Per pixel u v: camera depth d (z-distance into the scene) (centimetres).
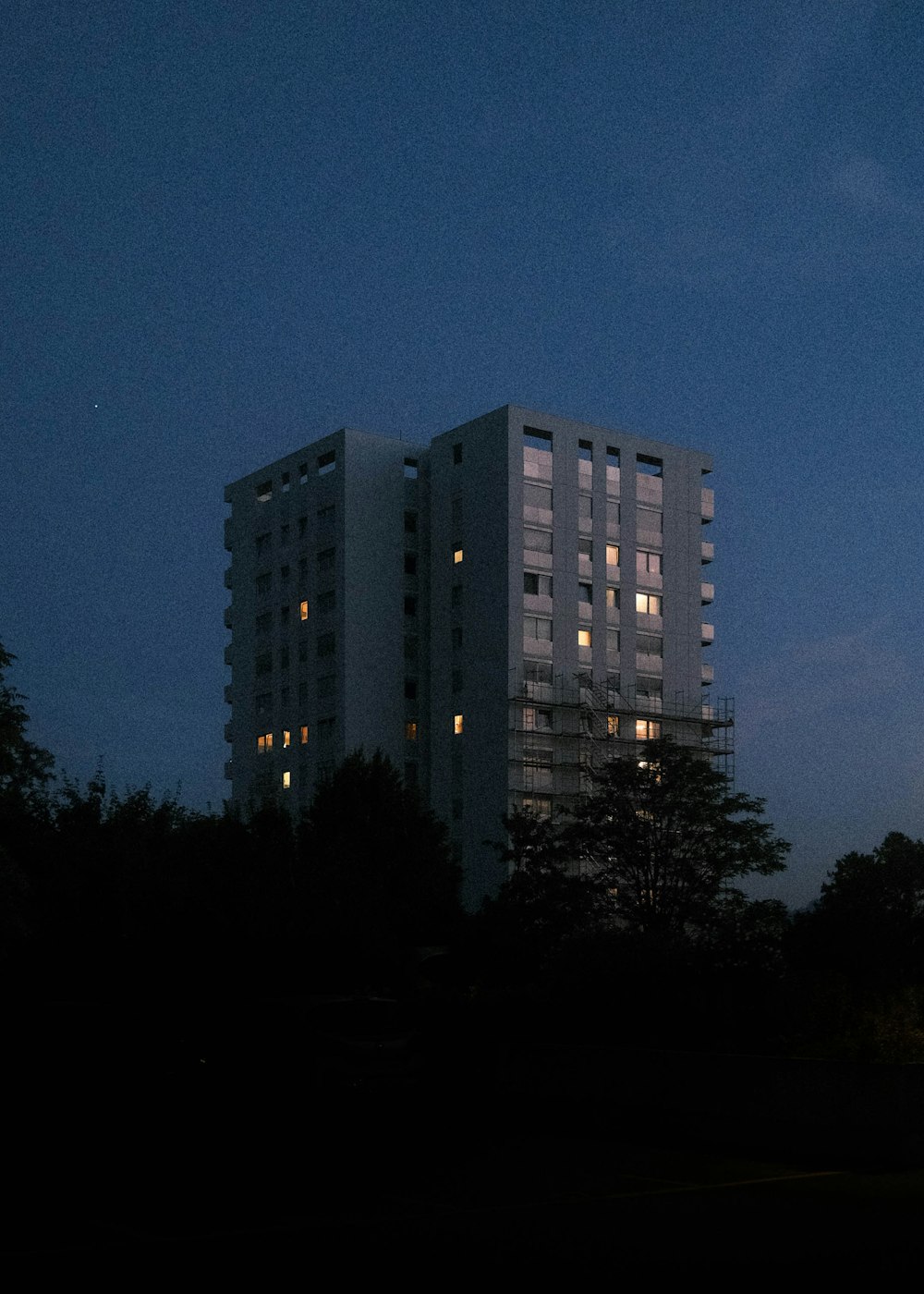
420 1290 948
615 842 5241
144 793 3875
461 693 8725
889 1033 2025
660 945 2359
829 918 5525
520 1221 1241
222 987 3098
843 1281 979
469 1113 2086
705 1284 968
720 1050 2138
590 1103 2098
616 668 8856
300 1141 1831
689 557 9331
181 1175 1516
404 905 3931
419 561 9231
